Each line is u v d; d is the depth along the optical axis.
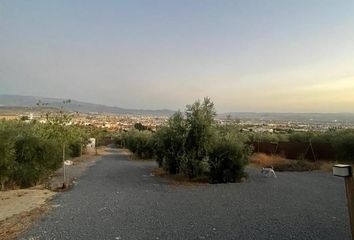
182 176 19.08
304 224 8.35
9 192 13.56
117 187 15.20
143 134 37.38
